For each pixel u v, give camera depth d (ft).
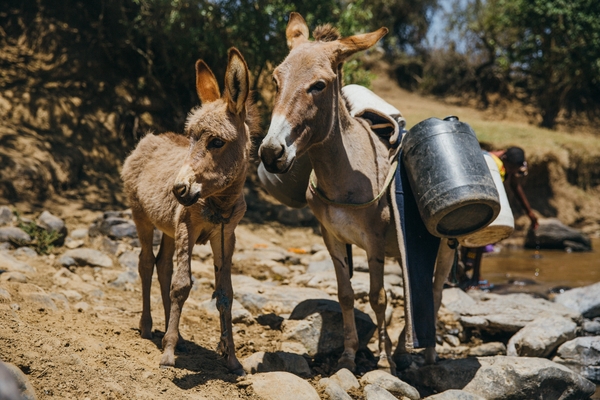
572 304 23.91
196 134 13.50
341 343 18.24
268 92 48.75
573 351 18.85
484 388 16.06
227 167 13.62
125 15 44.62
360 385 15.66
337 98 15.80
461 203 14.89
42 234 26.53
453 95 82.99
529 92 82.79
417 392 15.60
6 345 12.41
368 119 17.98
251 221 36.65
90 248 27.17
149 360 14.56
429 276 16.11
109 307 19.11
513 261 38.17
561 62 69.21
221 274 14.98
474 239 18.39
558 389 16.22
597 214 55.67
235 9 40.34
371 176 16.31
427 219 15.39
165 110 43.78
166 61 43.16
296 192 19.20
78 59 42.93
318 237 36.45
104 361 13.30
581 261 38.27
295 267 28.81
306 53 14.98
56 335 14.14
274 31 40.29
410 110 71.20
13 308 15.96
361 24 48.03
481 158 15.75
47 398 11.17
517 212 52.06
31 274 21.33
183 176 13.15
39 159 34.01
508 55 73.20
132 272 23.39
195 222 14.43
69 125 38.14
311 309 19.25
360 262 27.50
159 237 27.32
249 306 21.22
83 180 35.50
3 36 42.88
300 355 16.84
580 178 58.08
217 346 16.11
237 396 13.37
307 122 14.66
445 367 16.66
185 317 19.12
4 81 39.04
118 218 28.71
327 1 40.98
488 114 77.61
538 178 54.85
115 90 42.19
